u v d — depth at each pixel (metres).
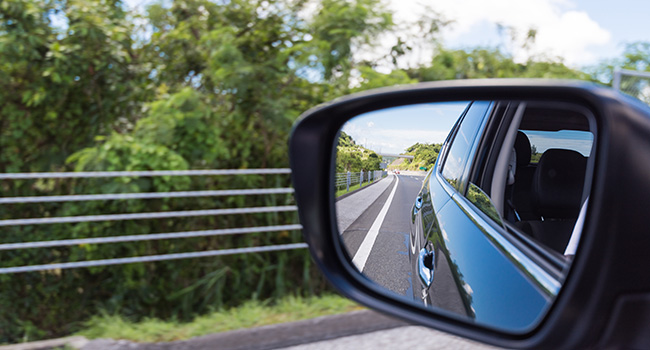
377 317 3.29
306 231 1.54
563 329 0.72
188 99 4.25
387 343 2.99
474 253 1.36
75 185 4.44
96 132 4.81
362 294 1.48
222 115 4.61
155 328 3.29
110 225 4.25
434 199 2.16
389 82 4.59
